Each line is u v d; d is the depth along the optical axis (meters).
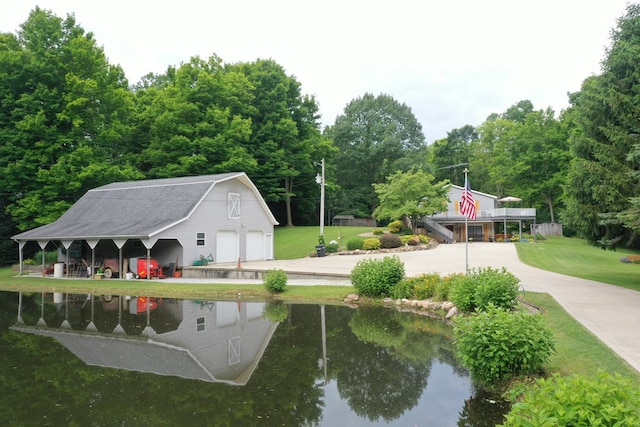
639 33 18.92
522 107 78.81
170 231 26.61
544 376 7.69
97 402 7.78
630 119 17.73
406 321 14.27
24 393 8.25
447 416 7.04
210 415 7.17
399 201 42.56
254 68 49.78
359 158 63.28
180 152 40.25
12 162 34.00
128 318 16.02
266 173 47.28
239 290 21.12
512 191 61.22
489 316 8.21
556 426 3.80
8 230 36.91
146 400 7.87
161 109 41.62
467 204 17.66
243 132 41.47
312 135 52.28
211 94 42.22
